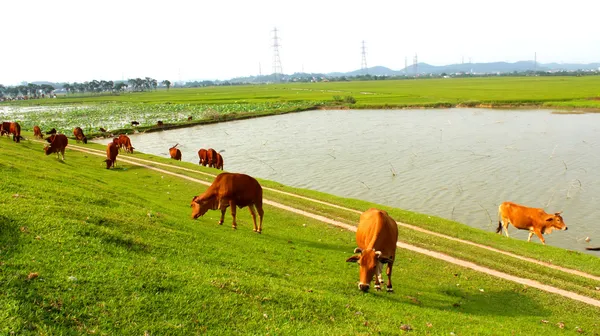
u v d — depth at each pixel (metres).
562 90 113.12
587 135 51.09
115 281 8.67
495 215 26.47
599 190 30.25
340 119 74.75
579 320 12.02
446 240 18.42
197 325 7.94
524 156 40.88
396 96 111.69
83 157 33.31
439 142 49.31
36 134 42.38
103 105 118.06
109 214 13.06
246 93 155.50
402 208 27.81
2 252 8.82
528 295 13.45
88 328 7.21
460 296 12.93
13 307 7.13
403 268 14.80
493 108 85.56
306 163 40.94
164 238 12.22
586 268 16.33
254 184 16.28
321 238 17.61
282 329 8.25
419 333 9.12
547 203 28.16
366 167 38.59
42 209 11.52
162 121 69.56
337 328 8.68
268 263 12.45
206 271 10.22
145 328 7.50
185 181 26.50
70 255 9.38
